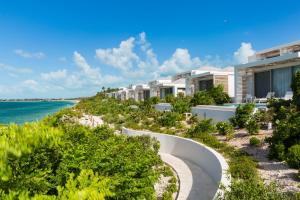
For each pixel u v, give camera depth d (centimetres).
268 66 2642
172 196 1120
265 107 1916
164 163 1634
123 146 988
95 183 446
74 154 609
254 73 2842
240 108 1794
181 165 1585
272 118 1622
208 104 2850
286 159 1027
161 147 2014
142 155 1033
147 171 827
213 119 2206
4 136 554
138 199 640
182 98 3441
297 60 2250
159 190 1191
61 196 370
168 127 2358
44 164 550
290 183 873
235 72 2820
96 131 1154
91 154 664
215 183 1195
